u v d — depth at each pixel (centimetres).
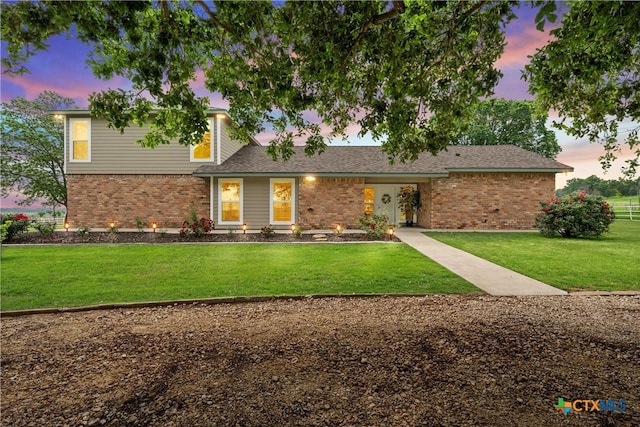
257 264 707
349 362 278
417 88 384
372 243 1023
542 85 382
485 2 308
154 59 354
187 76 394
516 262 715
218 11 318
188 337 336
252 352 300
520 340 317
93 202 1372
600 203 1127
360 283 552
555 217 1142
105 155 1366
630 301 449
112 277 592
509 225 1377
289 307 438
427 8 296
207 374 262
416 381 247
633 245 941
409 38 338
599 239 1080
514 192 1377
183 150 1381
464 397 226
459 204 1381
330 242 1048
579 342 312
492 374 256
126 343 322
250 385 245
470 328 349
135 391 239
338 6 301
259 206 1384
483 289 513
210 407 219
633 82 388
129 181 1377
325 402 223
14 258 768
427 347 304
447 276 596
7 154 1730
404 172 1313
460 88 400
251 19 315
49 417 209
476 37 346
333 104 453
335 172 1309
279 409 216
